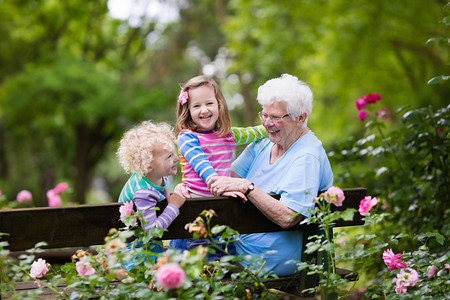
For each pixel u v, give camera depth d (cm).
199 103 329
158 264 252
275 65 1432
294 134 328
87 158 1925
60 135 1947
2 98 1802
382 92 1300
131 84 1786
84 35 2103
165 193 300
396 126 1123
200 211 297
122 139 305
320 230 304
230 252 332
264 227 307
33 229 274
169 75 1806
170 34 1823
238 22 1409
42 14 2008
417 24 1077
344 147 498
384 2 1121
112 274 261
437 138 433
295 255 313
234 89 1698
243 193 300
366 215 295
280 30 1343
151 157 293
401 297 297
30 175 1981
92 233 281
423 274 326
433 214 443
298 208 300
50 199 587
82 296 277
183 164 338
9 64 1988
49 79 1703
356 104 488
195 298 265
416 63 1201
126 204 278
